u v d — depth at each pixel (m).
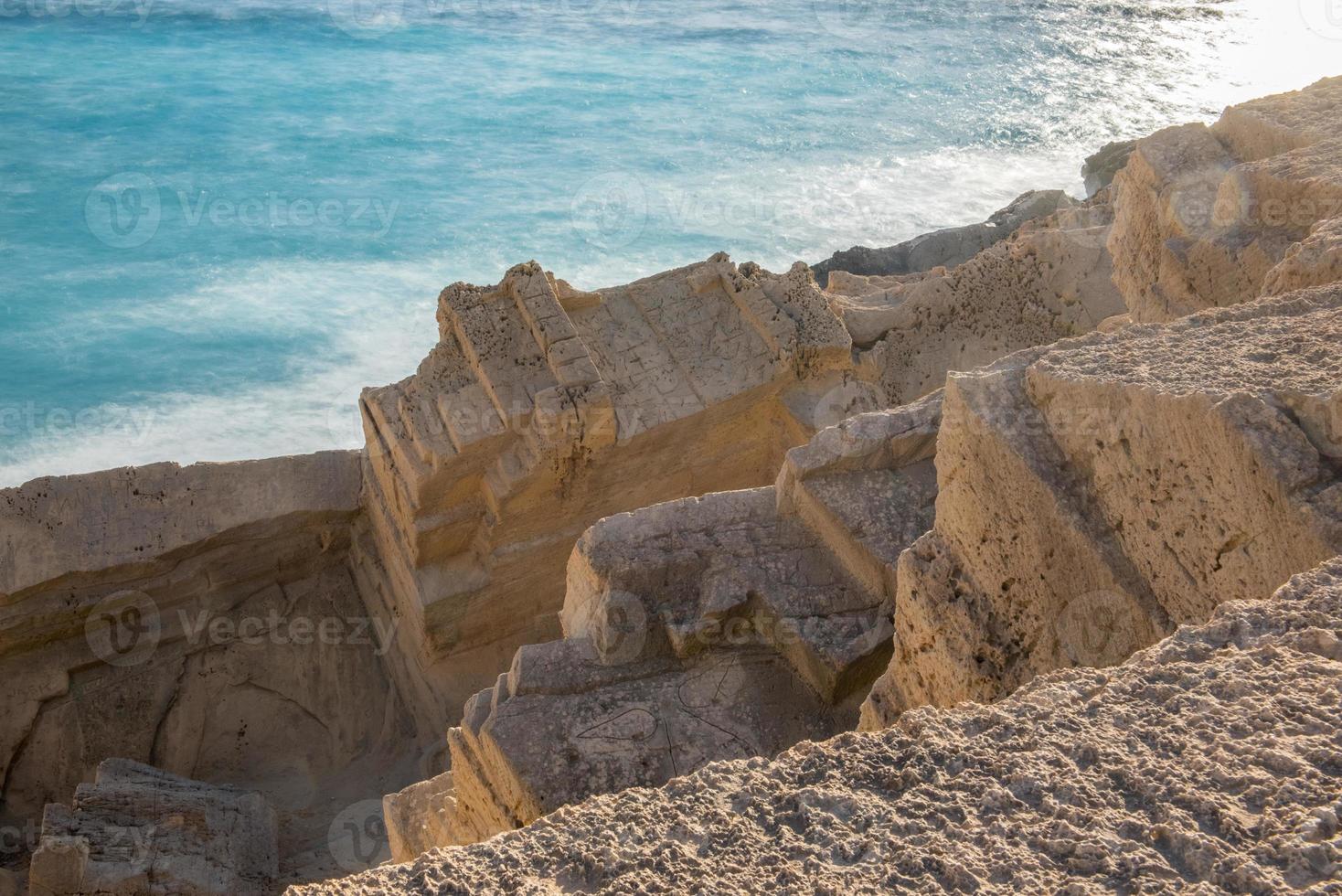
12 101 32.09
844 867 2.22
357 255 24.89
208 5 41.38
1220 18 49.91
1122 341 4.69
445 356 11.08
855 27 45.75
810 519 7.12
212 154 29.94
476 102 34.59
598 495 11.30
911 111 36.56
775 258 25.88
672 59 40.16
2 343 20.81
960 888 2.12
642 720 6.24
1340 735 2.37
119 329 21.48
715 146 32.62
